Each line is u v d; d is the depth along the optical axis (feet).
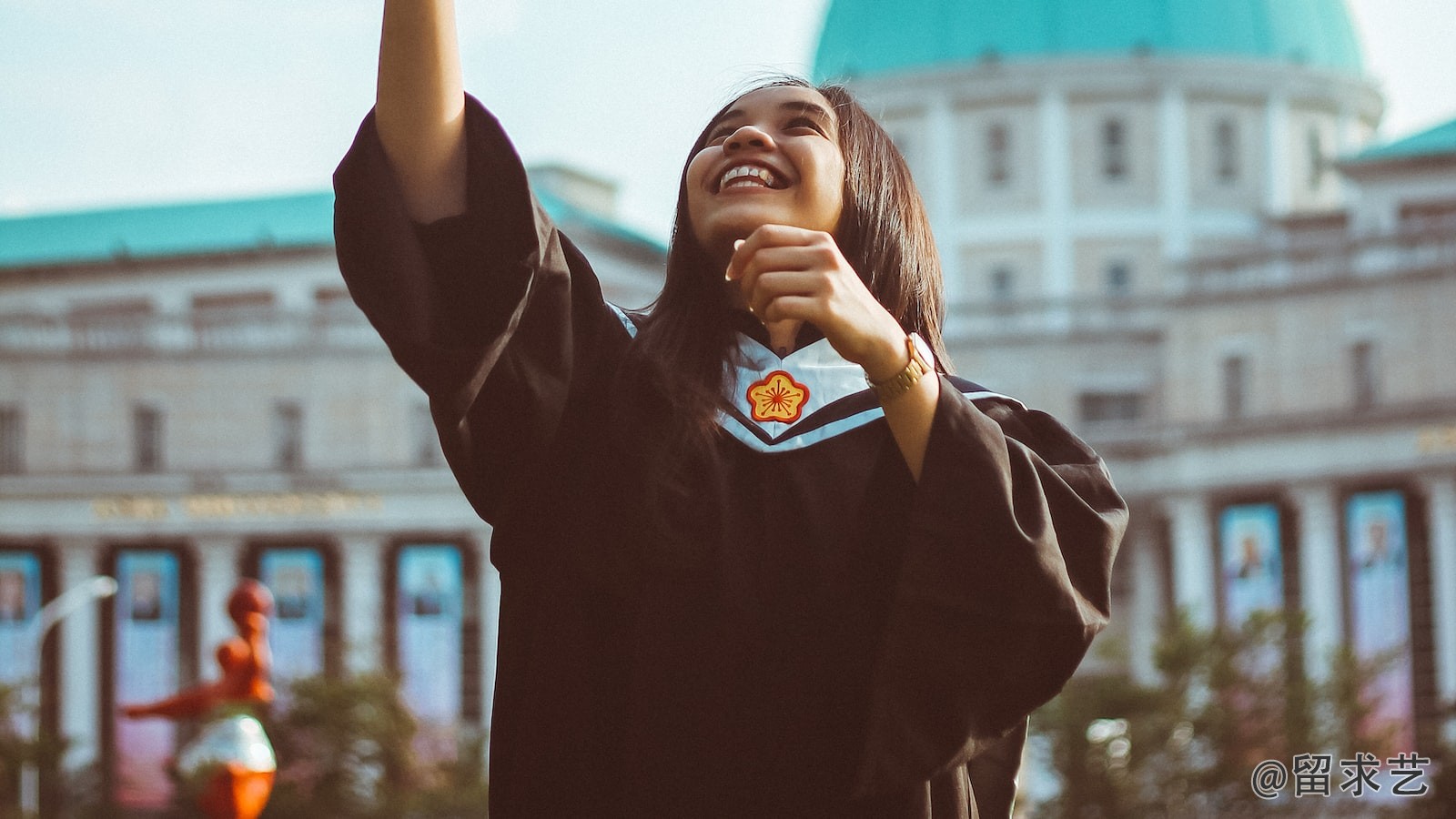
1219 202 242.78
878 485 9.07
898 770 8.53
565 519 9.15
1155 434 213.25
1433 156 213.25
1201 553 209.67
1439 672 191.62
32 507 225.56
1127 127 242.78
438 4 8.45
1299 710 129.49
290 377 227.61
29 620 223.92
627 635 9.11
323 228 240.73
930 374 8.61
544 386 8.97
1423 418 193.26
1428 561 199.62
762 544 8.96
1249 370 208.13
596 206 273.33
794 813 8.78
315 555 225.56
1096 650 196.44
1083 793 125.70
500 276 8.46
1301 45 246.68
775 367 9.33
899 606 8.45
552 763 9.09
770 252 8.36
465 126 8.70
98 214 249.96
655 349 9.30
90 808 184.03
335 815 133.59
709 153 9.52
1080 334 224.74
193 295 240.94
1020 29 243.81
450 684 217.36
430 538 228.63
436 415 8.64
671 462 9.00
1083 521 8.80
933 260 10.05
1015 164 243.19
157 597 226.17
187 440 227.61
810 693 8.84
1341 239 203.72
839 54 252.42
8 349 227.61
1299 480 201.26
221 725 28.84
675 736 8.80
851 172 9.71
